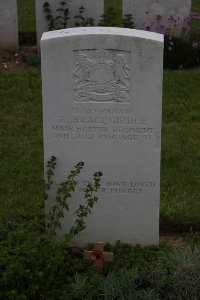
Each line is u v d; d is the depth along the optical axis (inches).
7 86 165.2
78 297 89.1
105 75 94.5
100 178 99.1
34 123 148.3
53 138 97.8
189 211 111.3
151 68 93.7
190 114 152.9
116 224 101.3
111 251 100.2
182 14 189.8
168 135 142.3
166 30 187.6
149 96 95.0
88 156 98.3
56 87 95.5
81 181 99.3
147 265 94.9
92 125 96.9
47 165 98.8
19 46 198.7
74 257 99.6
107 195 99.8
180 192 117.8
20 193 117.6
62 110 96.4
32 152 133.7
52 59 94.3
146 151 97.6
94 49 93.5
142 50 93.1
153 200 99.8
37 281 87.4
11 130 144.7
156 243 101.8
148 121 96.1
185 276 89.6
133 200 100.0
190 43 184.4
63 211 100.6
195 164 129.3
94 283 91.0
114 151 97.9
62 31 96.3
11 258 86.5
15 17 189.2
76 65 94.4
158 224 100.8
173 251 96.1
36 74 171.5
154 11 189.2
